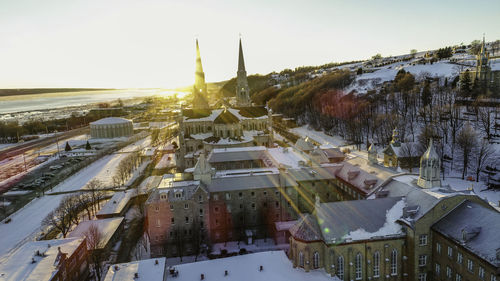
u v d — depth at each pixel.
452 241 62.22
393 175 88.50
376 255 68.62
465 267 59.69
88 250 84.81
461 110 179.75
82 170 180.50
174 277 68.94
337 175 106.56
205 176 96.69
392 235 68.38
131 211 117.38
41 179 165.00
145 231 101.69
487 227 59.22
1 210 126.75
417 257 68.19
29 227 109.31
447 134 154.12
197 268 71.56
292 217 98.31
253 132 163.50
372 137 185.38
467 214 64.56
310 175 102.12
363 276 68.00
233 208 95.12
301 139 134.12
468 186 111.62
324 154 116.94
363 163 105.19
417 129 177.88
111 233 93.75
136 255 89.25
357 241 66.81
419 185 79.25
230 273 69.12
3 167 199.25
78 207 110.44
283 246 90.00
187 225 89.94
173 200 88.38
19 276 62.53
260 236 96.62
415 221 67.19
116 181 152.25
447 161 134.88
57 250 73.44
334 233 67.44
